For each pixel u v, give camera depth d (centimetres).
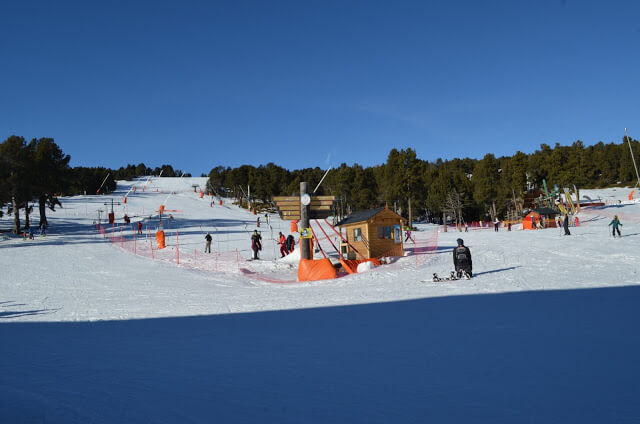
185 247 3275
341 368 511
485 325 727
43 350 654
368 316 868
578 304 896
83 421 371
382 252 2359
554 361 506
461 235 4138
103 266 2300
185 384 469
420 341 632
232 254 2862
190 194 11275
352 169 8919
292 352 596
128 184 13825
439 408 380
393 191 6938
